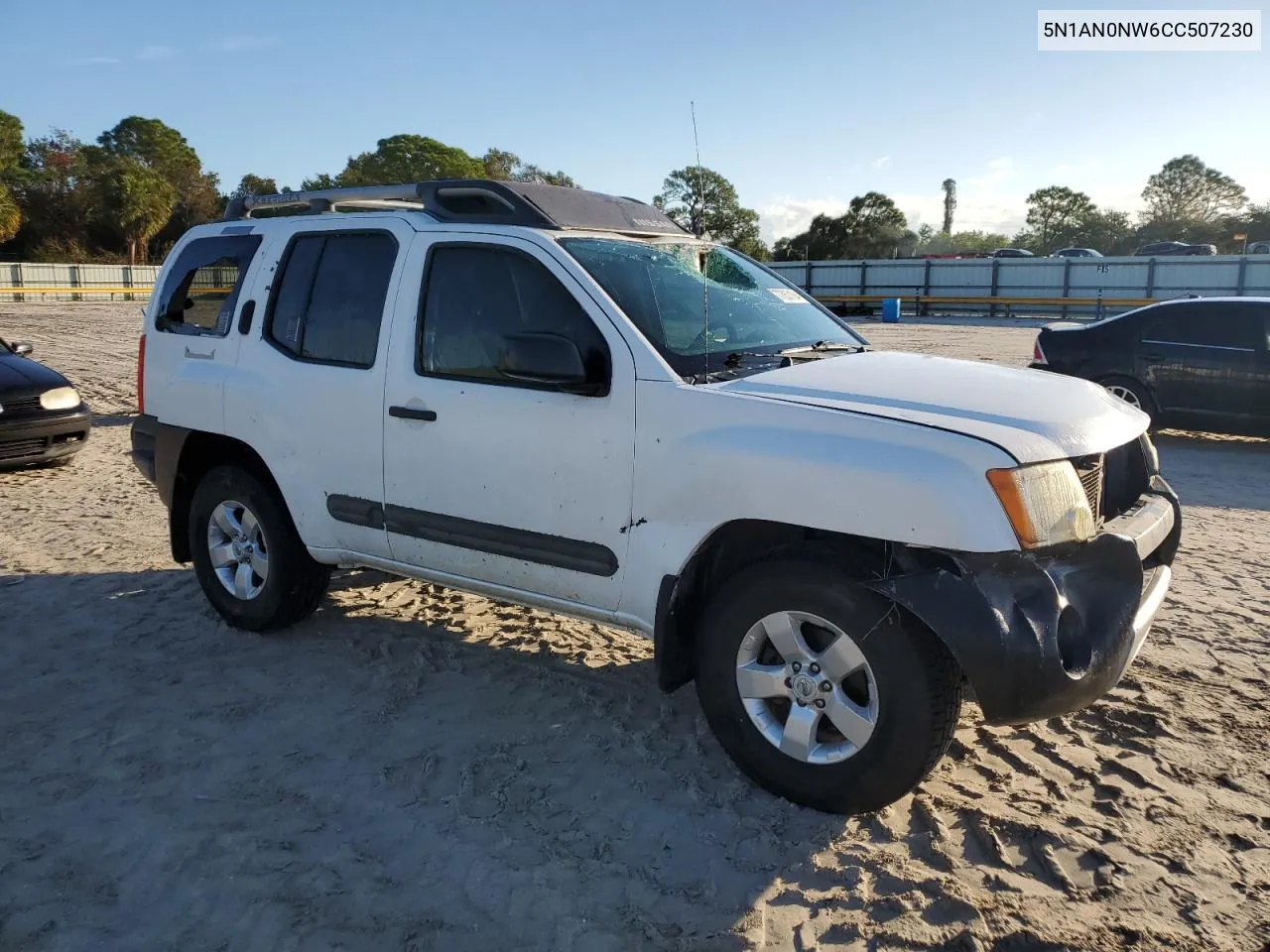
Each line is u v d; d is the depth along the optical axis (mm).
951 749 3643
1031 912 2701
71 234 59750
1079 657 2898
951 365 3746
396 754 3592
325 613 5070
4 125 58250
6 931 2625
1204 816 3164
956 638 2781
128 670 4324
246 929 2639
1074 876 2863
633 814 3188
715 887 2816
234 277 4672
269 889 2807
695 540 3252
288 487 4375
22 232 59156
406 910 2717
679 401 3277
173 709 3947
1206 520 7047
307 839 3047
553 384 3404
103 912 2705
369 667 4375
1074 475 2994
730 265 4387
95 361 17234
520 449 3623
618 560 3455
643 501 3357
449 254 3904
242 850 2988
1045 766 3508
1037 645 2771
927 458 2857
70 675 4266
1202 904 2732
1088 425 3174
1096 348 10461
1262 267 32281
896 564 2932
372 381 4047
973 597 2795
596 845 3020
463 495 3809
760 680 3211
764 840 3033
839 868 2889
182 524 5035
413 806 3238
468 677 4281
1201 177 69812
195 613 5043
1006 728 3803
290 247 4469
